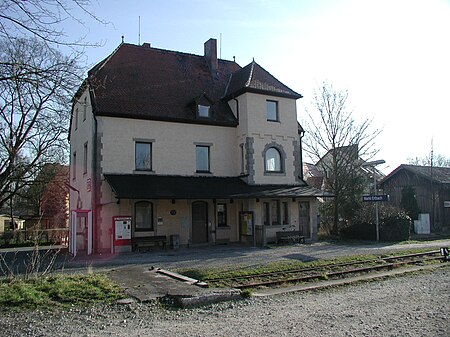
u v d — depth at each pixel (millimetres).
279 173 26969
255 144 26250
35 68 9773
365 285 12617
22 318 8539
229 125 26750
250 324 8172
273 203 25906
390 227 26531
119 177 22625
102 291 10734
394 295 11008
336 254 19438
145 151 24141
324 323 8234
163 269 15180
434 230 35906
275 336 7359
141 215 23156
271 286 12477
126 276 13344
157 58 28672
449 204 38062
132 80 25750
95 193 22328
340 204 30172
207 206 25047
